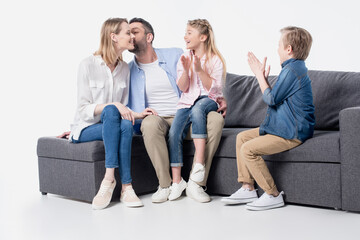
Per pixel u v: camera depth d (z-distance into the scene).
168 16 4.42
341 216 2.36
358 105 2.90
